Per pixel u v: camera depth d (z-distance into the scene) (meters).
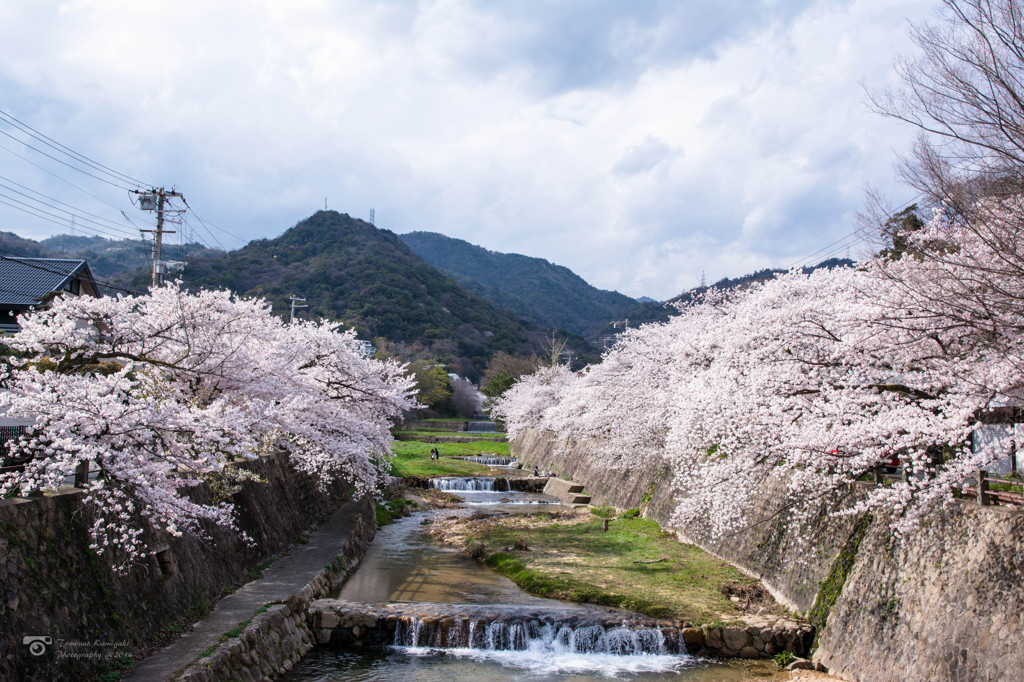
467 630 13.30
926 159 8.81
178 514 9.82
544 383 54.44
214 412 10.60
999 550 9.10
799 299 14.84
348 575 17.31
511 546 20.44
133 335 11.91
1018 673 7.99
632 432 24.55
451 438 62.19
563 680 11.42
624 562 18.00
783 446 12.02
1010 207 8.17
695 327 20.88
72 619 8.27
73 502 9.18
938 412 10.46
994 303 8.34
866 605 11.34
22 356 11.57
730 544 17.73
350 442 18.27
